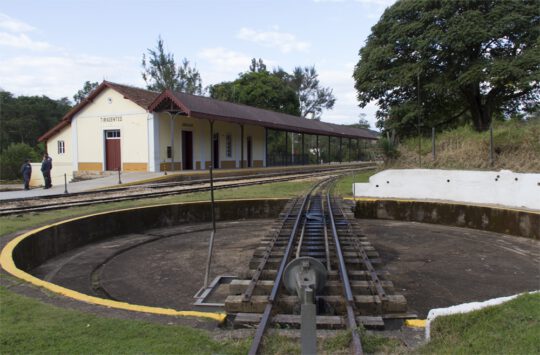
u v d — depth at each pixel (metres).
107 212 12.02
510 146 15.48
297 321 4.84
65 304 5.15
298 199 15.41
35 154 36.31
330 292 6.29
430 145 18.86
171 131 26.89
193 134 29.84
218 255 9.89
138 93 28.70
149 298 7.03
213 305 6.57
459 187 14.23
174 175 24.47
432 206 14.03
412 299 6.80
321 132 42.00
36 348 3.88
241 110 32.91
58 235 10.05
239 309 5.54
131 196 15.50
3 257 7.30
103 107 28.03
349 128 55.19
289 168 37.56
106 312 4.89
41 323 4.48
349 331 4.32
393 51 22.77
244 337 4.25
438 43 20.67
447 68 21.92
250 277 6.97
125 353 3.80
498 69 19.47
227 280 7.95
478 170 14.70
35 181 30.89
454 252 9.94
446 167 16.39
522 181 12.32
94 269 8.91
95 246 10.94
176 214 14.04
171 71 51.56
